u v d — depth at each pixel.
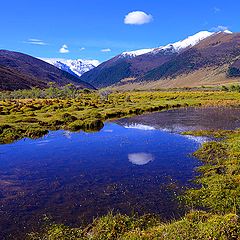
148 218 19.12
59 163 34.34
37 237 17.83
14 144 45.34
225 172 28.06
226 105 105.81
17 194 24.94
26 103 109.12
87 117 71.06
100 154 38.34
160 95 169.75
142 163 33.53
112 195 24.34
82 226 19.16
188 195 23.42
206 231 14.80
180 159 34.56
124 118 76.06
